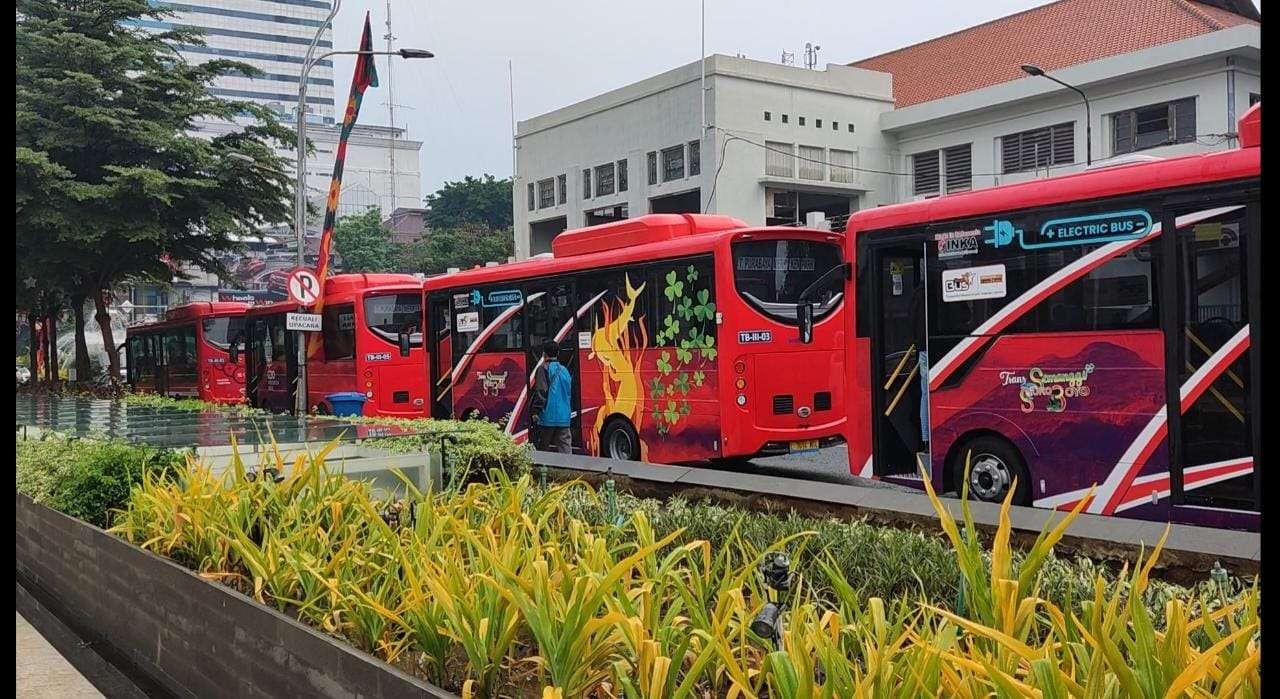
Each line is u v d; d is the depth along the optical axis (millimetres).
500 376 15773
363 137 96250
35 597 7438
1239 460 7641
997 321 9281
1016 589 3244
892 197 42438
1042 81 35812
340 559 4750
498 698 3674
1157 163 8266
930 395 9836
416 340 21125
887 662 2914
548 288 14867
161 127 26156
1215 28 35531
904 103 44875
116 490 7355
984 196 9453
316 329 16516
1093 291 8602
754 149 40031
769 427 12383
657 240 13305
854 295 10773
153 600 5570
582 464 8781
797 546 5039
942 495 9727
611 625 3473
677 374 12836
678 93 41000
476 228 62688
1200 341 7910
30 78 25297
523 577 3881
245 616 4543
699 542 4047
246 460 8109
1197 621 3047
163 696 5242
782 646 3404
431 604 3934
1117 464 8391
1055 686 2627
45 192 24391
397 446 8555
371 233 63625
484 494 5867
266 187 28641
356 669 3732
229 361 30297
